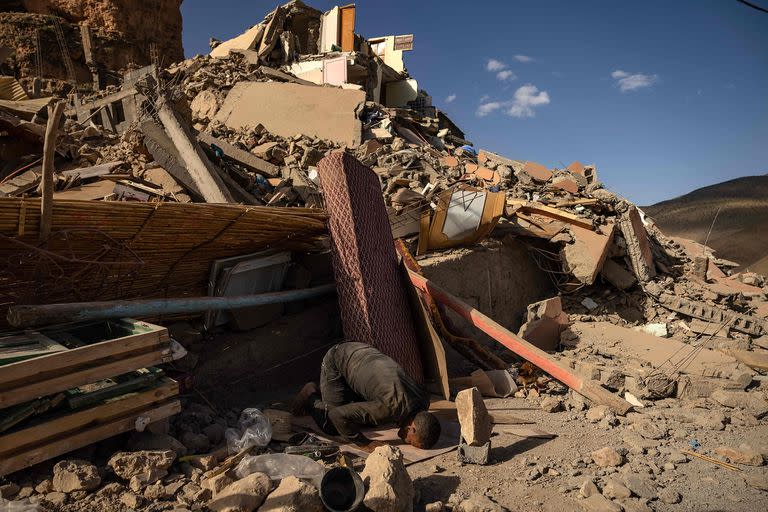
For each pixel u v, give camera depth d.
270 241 5.85
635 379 6.12
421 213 8.45
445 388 5.52
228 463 3.62
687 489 3.84
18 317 3.58
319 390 4.80
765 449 4.51
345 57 18.09
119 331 4.24
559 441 4.66
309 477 3.49
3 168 7.51
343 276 5.74
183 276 5.36
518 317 9.20
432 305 6.75
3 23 29.12
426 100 23.11
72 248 4.14
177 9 38.78
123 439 3.78
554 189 10.85
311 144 11.96
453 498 3.50
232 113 14.27
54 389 3.26
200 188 7.47
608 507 3.39
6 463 3.05
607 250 9.46
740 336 8.62
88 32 31.38
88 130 9.43
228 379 5.43
